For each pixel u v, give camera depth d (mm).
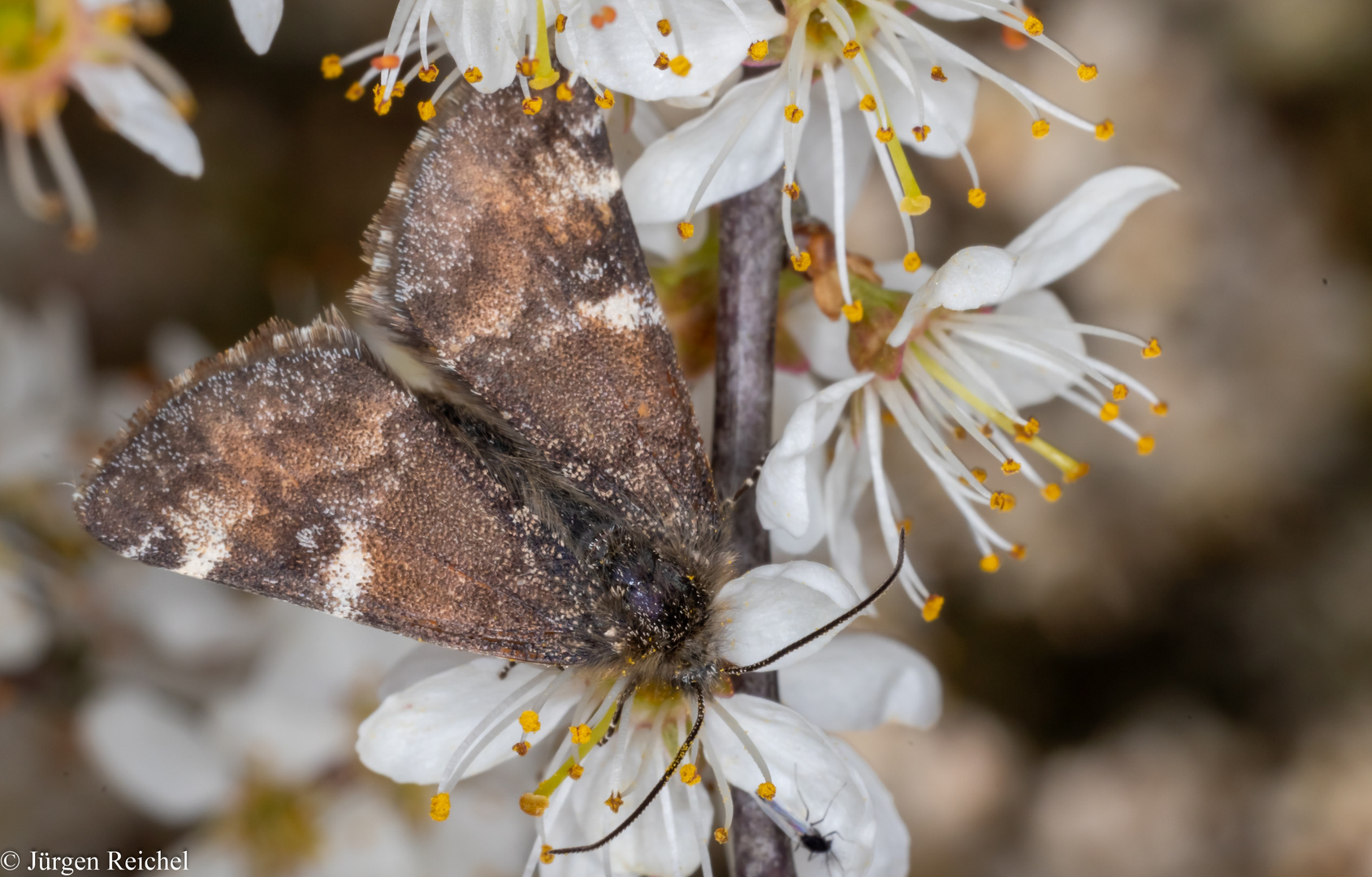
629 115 97
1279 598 158
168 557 91
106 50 103
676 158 94
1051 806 151
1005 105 144
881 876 95
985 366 99
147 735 114
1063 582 152
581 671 93
